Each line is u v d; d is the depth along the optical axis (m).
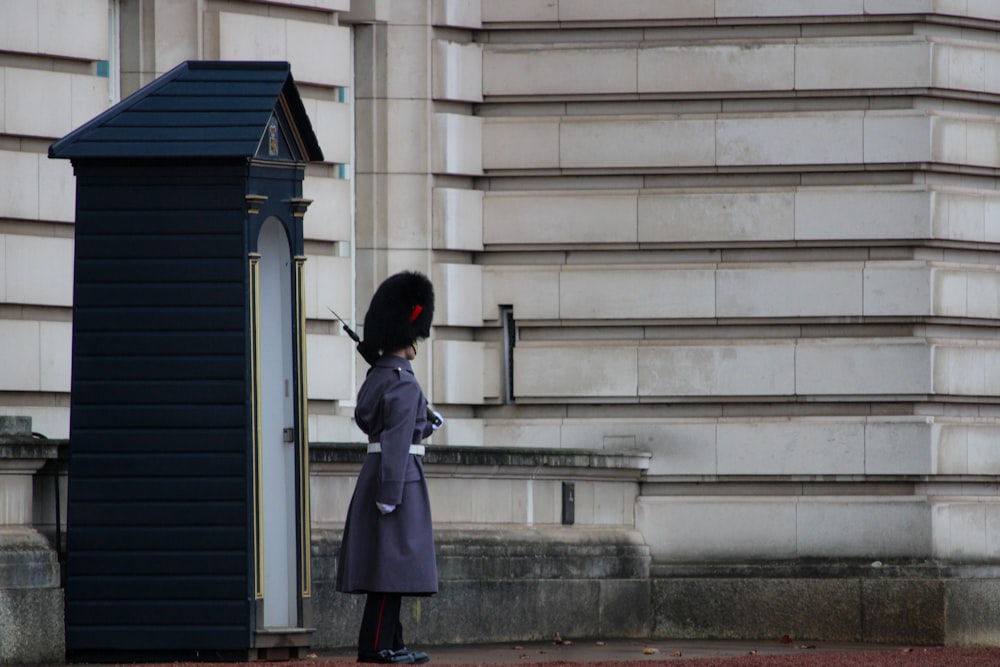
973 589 55.19
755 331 56.22
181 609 41.19
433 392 56.00
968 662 42.12
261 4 52.84
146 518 41.38
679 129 56.00
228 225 41.38
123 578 41.38
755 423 55.72
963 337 56.78
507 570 52.28
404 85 56.00
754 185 56.25
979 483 56.62
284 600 42.78
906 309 55.34
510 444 56.50
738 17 56.03
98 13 49.28
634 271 56.22
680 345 56.03
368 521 40.56
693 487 56.22
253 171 41.50
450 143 56.16
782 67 55.78
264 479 42.94
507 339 56.97
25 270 47.66
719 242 55.97
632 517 56.28
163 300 41.50
